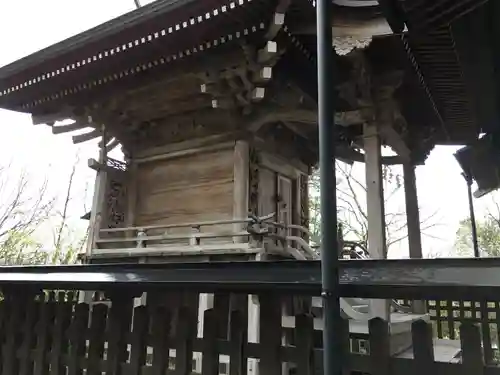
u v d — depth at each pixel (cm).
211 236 705
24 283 352
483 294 187
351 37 514
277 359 255
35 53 745
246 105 725
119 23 631
